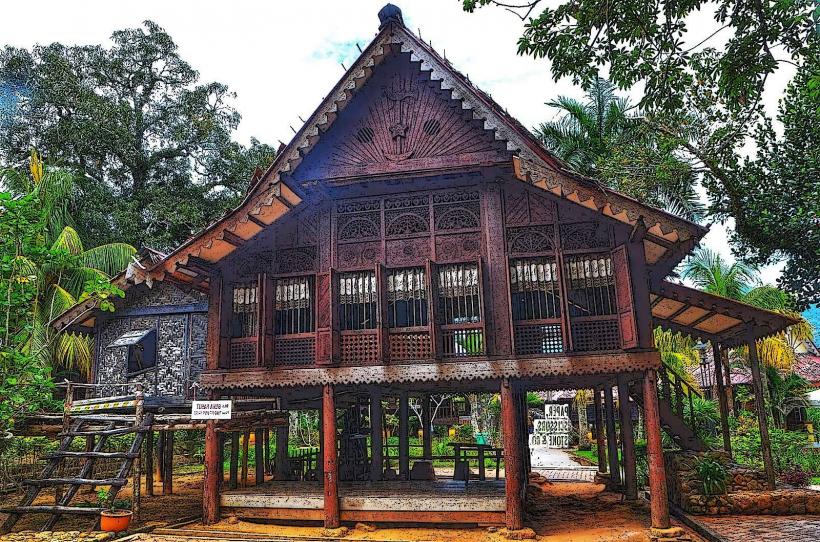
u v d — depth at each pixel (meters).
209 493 10.80
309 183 10.87
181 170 33.06
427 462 13.34
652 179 13.58
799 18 6.71
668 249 10.21
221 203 31.88
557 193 10.03
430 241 10.84
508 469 9.78
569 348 9.79
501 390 9.99
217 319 11.30
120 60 31.92
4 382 10.06
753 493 11.45
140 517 11.27
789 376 25.41
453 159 10.55
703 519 10.78
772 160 10.44
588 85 7.96
